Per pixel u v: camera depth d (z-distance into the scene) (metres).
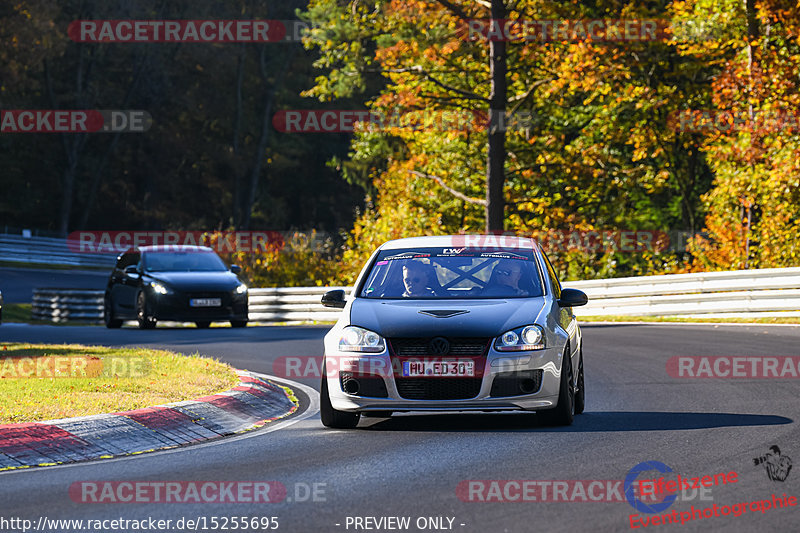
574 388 38.38
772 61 115.88
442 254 40.81
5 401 37.66
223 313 90.62
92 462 31.50
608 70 127.25
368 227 146.62
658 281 92.81
